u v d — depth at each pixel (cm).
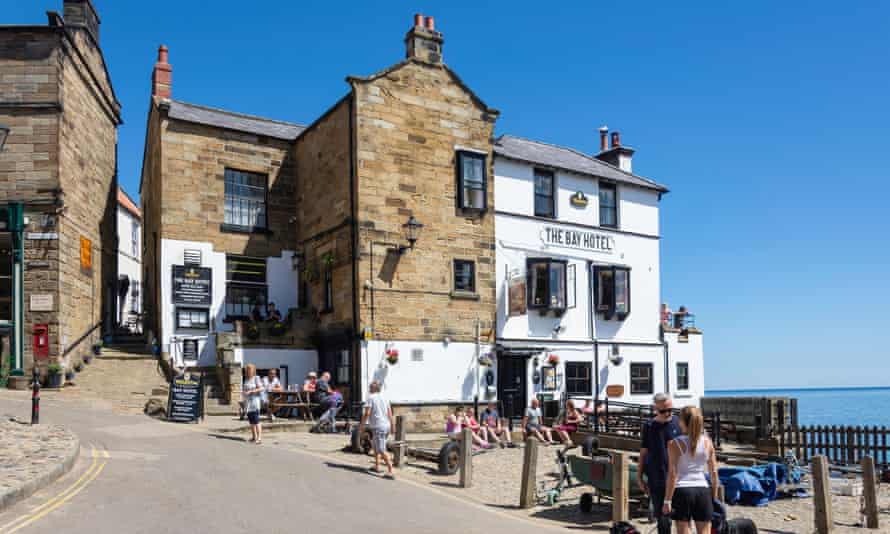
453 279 2392
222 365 2236
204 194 2470
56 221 2148
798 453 2180
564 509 1269
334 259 2353
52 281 2134
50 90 2159
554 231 2734
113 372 2262
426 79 2406
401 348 2266
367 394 2183
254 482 1181
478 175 2486
